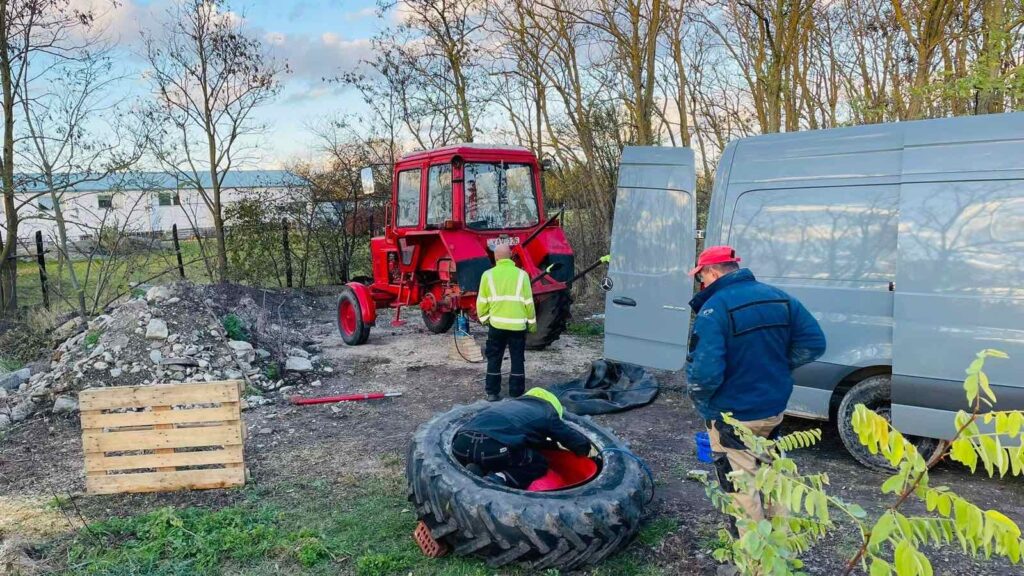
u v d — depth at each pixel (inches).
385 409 256.8
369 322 368.8
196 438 182.4
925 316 170.4
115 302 388.2
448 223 308.5
